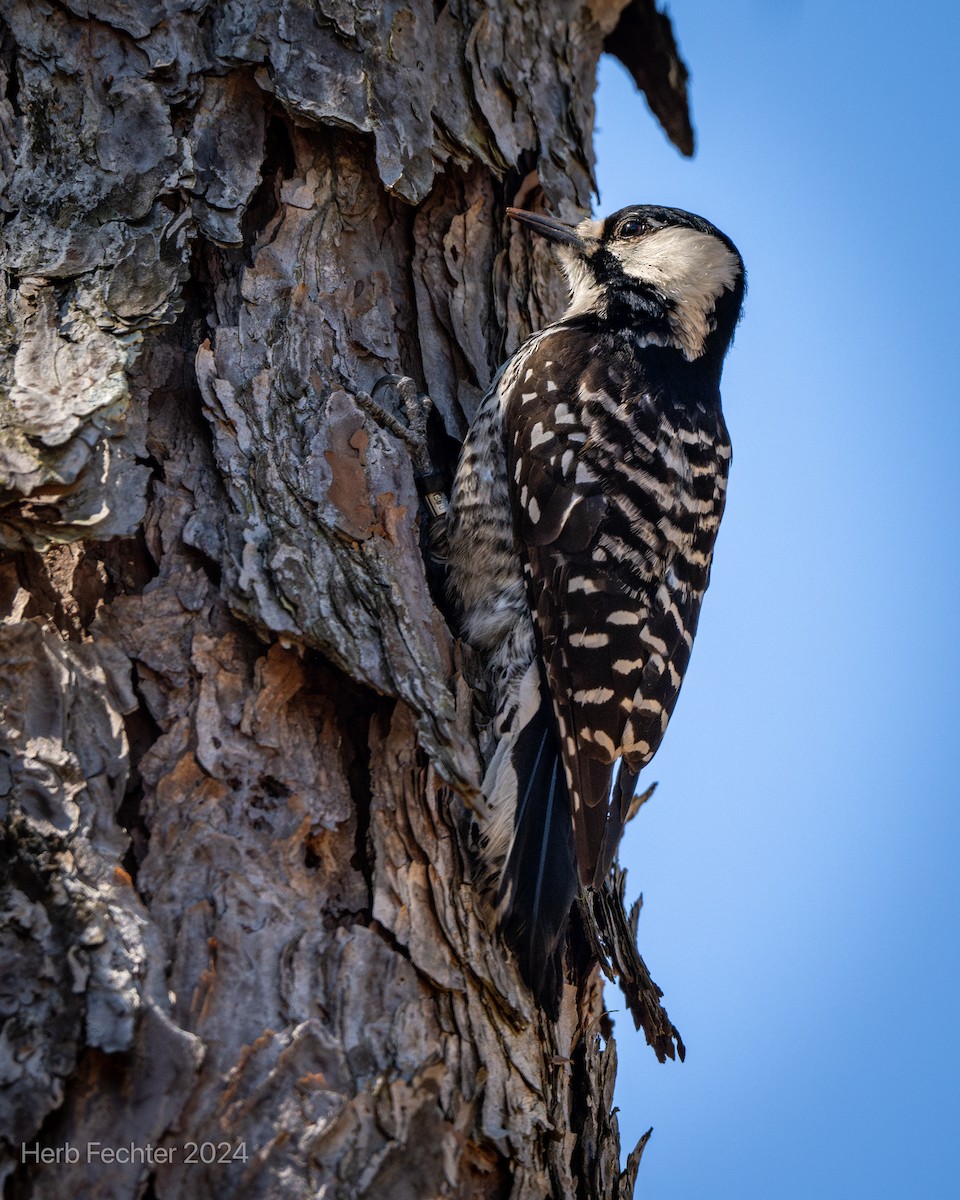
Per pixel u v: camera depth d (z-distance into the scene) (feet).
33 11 23.17
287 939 17.94
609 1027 24.48
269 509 20.95
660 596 26.73
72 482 18.74
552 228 29.14
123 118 22.86
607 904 24.72
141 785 18.60
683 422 28.81
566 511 26.27
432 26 27.45
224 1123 16.02
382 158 25.13
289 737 19.74
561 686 25.09
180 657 19.61
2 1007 15.88
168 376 22.18
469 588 26.91
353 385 23.73
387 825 19.67
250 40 24.21
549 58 31.14
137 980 16.33
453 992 18.85
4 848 16.89
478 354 27.58
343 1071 16.97
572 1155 21.38
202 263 23.44
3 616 18.94
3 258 21.25
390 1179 16.34
